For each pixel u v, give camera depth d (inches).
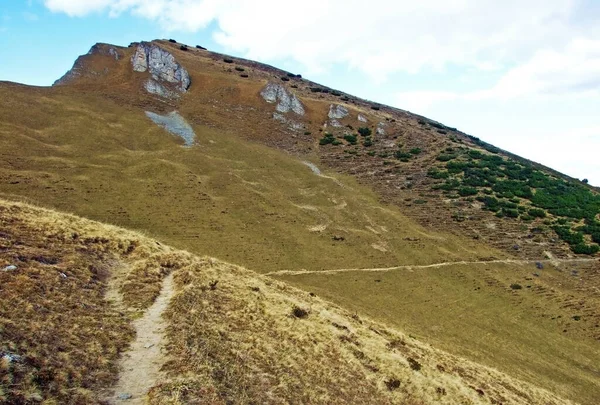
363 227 2476.6
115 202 2034.9
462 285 2041.1
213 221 2130.9
